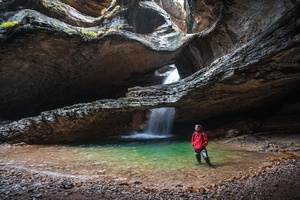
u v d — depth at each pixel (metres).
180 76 21.75
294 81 10.84
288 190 5.07
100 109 14.47
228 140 13.10
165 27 18.34
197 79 12.73
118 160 9.36
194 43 17.14
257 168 7.53
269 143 11.30
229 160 8.80
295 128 12.73
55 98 19.09
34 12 12.73
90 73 17.52
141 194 5.34
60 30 12.95
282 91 12.49
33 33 12.18
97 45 14.80
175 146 12.65
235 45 13.22
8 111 18.22
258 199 4.76
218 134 14.88
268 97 13.41
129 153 10.90
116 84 21.12
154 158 9.69
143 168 8.04
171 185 6.16
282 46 8.00
